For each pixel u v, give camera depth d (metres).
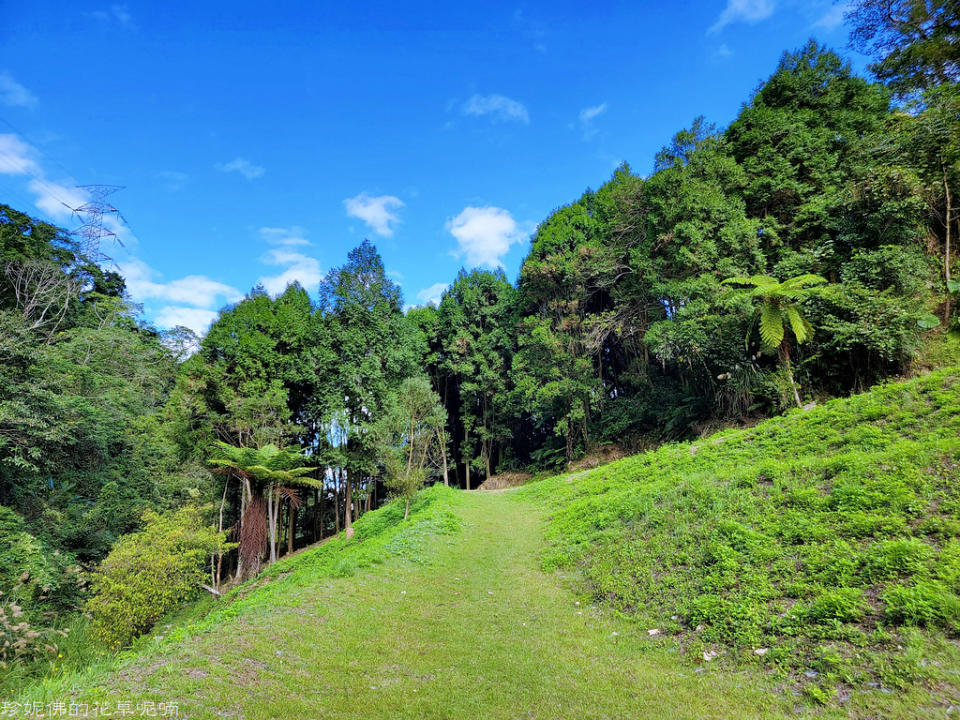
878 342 13.43
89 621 11.41
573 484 17.22
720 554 6.44
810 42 19.27
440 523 13.37
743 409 17.75
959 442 6.59
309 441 25.59
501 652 5.35
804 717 3.38
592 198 30.56
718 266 17.45
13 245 25.48
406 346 26.73
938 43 13.17
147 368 25.00
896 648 3.79
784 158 17.97
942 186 14.35
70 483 16.61
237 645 5.08
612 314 24.39
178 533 13.31
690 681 4.27
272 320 22.31
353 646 5.44
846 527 5.79
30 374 15.17
